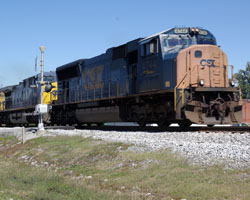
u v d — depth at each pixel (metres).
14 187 7.67
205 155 7.96
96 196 6.41
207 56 14.84
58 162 10.91
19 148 15.40
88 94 21.41
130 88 17.42
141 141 10.77
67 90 24.09
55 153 12.10
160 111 15.71
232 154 7.68
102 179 7.90
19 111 31.77
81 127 22.00
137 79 16.89
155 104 15.98
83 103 21.53
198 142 10.33
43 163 11.33
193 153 8.33
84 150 11.33
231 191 5.80
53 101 25.88
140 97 16.47
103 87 19.81
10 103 34.78
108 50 19.62
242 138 10.50
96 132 15.78
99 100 19.86
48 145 13.66
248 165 6.86
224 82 15.09
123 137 12.59
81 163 10.11
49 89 19.80
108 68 19.44
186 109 14.01
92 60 21.27
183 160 7.98
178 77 14.33
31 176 8.84
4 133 22.02
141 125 17.45
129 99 17.62
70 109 23.75
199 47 14.81
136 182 7.20
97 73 20.48
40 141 15.09
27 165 11.33
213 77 14.84
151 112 16.33
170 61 14.75
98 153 10.43
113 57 18.97
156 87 15.51
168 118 15.38
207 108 14.30
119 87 18.33
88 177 8.30
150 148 9.75
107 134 14.32
